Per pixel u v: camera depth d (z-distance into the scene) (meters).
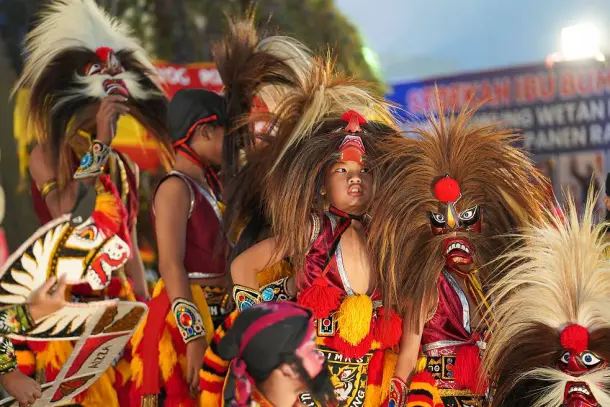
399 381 5.14
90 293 6.42
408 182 5.23
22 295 5.65
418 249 5.23
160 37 10.59
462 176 5.21
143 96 7.35
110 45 7.15
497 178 5.25
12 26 10.19
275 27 7.40
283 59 6.54
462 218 5.21
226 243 6.32
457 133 5.26
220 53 6.72
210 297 6.34
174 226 6.24
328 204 5.50
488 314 5.23
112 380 6.53
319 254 5.35
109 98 6.87
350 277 5.31
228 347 3.84
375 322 5.22
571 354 4.70
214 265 6.37
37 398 5.87
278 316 3.77
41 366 6.10
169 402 6.20
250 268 5.50
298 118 5.80
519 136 5.43
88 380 6.14
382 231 5.25
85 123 6.92
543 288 4.85
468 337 5.25
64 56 6.95
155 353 6.21
